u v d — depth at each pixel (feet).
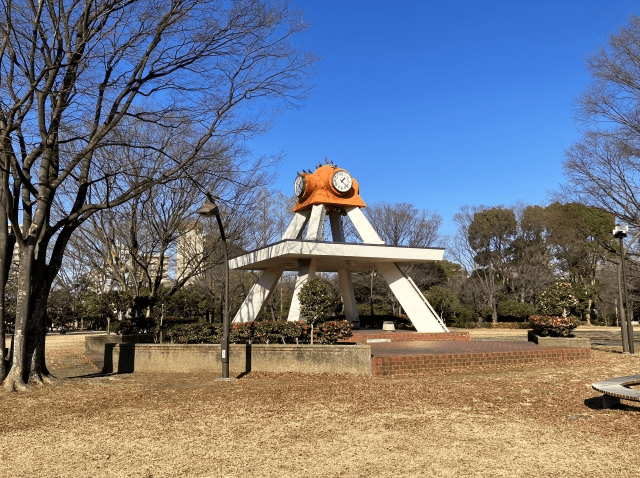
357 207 71.87
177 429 23.82
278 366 43.70
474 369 43.78
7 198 35.04
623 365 45.09
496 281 147.84
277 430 23.34
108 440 22.02
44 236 39.55
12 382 35.94
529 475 16.57
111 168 57.06
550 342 54.08
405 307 71.00
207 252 76.48
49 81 35.81
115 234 73.26
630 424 22.99
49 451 20.43
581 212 132.36
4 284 37.63
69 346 85.10
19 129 36.86
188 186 65.00
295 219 75.00
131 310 73.61
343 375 41.01
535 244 143.23
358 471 17.33
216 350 45.68
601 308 142.51
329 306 45.93
